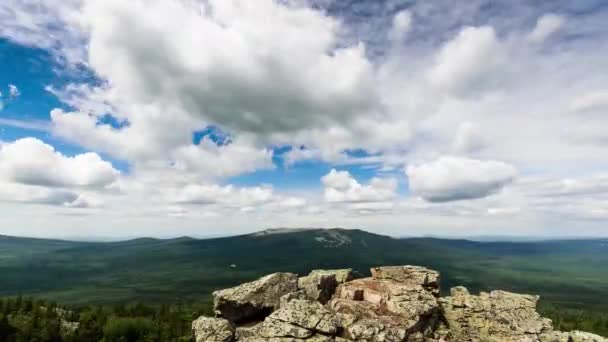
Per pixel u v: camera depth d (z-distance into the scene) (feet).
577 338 116.26
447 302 135.03
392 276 149.07
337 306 123.03
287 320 109.09
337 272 156.76
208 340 111.45
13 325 590.55
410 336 110.11
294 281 142.51
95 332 615.98
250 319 133.49
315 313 111.45
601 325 572.92
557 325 567.59
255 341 104.27
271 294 135.44
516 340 115.03
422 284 140.56
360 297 130.72
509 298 134.82
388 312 119.55
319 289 137.08
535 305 131.13
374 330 105.29
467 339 118.32
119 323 635.25
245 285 138.62
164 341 597.52
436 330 121.49
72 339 579.89
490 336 119.24
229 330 115.44
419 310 117.39
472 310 129.90
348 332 106.42
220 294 133.80
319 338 103.24
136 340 614.34
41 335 566.77
